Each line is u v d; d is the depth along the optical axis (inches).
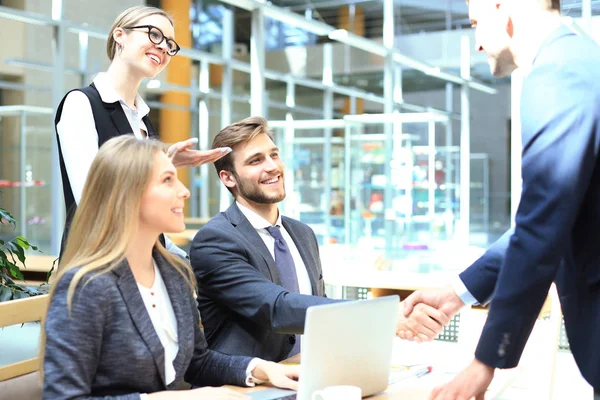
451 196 456.4
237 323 91.0
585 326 54.4
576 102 52.9
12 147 316.8
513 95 273.0
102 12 327.3
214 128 431.5
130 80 100.8
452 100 485.4
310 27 394.9
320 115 488.1
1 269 109.8
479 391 55.6
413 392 73.8
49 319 62.7
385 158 400.8
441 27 451.2
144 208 66.9
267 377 76.2
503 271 55.1
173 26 103.3
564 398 164.2
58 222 313.7
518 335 54.5
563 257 56.1
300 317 81.9
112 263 65.2
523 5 60.1
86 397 61.5
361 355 68.8
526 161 55.0
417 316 80.0
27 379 78.2
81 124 95.3
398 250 398.0
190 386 84.6
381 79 473.1
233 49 414.0
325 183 395.9
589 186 53.7
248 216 95.8
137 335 65.6
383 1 426.9
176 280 73.4
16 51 308.8
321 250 260.5
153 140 68.9
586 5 253.6
